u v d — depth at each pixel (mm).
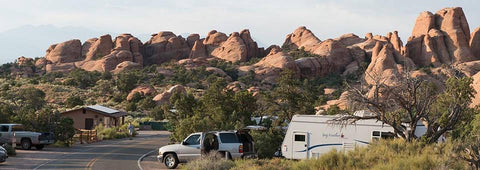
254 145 26562
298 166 18938
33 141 33531
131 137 54031
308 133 26547
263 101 39062
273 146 29812
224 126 30984
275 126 33125
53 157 29188
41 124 38156
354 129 25531
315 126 26438
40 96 123562
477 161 15828
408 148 19984
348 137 25594
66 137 39062
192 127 31406
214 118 32719
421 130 25281
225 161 21016
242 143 23594
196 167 20609
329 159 18859
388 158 18453
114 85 158250
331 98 123562
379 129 25000
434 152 18891
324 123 26234
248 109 36094
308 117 26734
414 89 23000
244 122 33531
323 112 49406
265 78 191375
